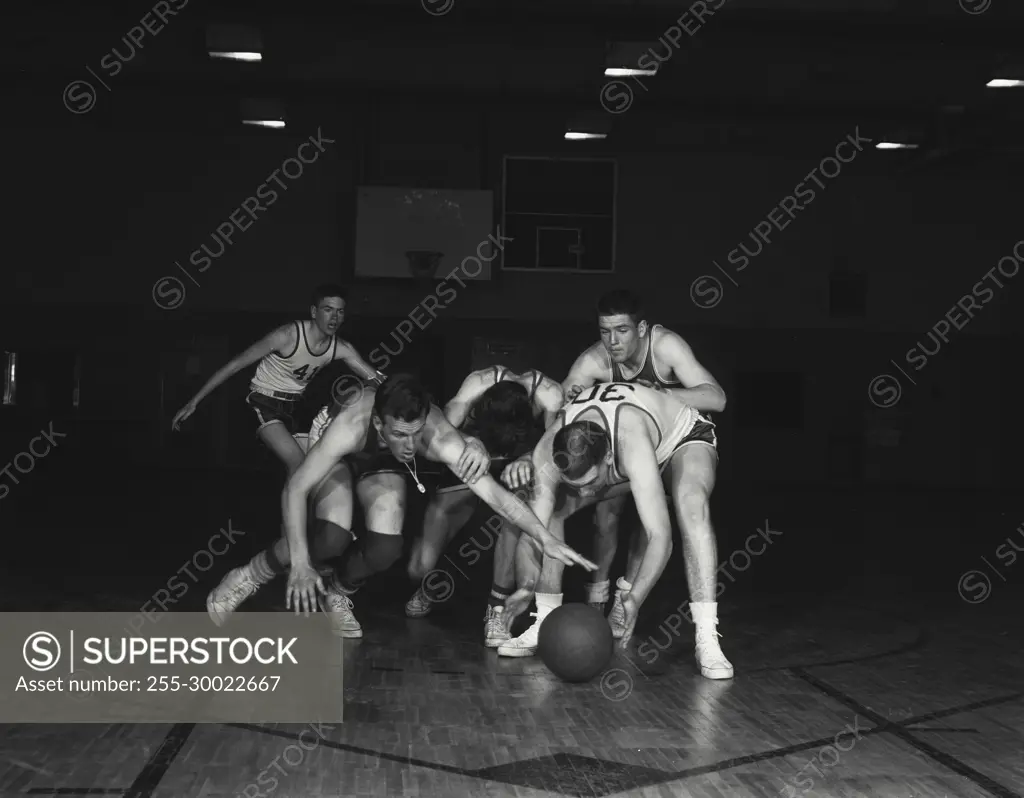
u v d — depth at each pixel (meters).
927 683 5.05
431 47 15.29
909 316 20.08
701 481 5.34
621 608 5.02
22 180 18.56
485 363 19.53
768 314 19.88
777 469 20.11
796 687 4.93
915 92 16.70
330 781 3.45
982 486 20.25
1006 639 6.26
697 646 5.20
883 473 20.20
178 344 19.11
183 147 18.80
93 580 7.40
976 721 4.36
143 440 19.14
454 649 5.65
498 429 5.68
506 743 3.92
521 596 5.23
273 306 19.09
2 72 16.98
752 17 13.67
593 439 4.83
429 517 6.29
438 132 19.14
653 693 4.75
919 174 19.89
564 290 19.58
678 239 19.69
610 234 19.58
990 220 20.06
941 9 13.11
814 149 19.61
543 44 15.04
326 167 19.03
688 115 18.69
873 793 3.44
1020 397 20.27
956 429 20.25
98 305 18.84
